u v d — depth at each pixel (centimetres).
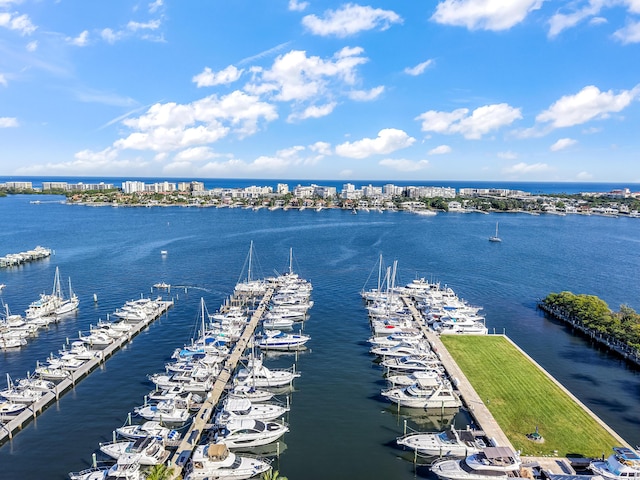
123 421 6612
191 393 7231
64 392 7519
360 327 10906
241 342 9706
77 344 9294
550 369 8569
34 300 13075
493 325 11306
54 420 6631
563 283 15688
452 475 5234
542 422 6356
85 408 6994
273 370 8169
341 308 12469
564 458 5484
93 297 13238
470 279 16200
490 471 5222
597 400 7312
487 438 5984
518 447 5738
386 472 5506
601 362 8931
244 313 11925
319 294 13912
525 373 8031
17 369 8481
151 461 5541
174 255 19788
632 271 17538
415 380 7700
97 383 7869
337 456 5819
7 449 5906
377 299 12875
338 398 7369
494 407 6775
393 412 6938
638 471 5003
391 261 19175
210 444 5653
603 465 5247
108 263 17988
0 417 6525
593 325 10181
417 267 18075
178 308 12350
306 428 6481
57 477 5369
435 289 14350
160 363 8756
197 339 9938
